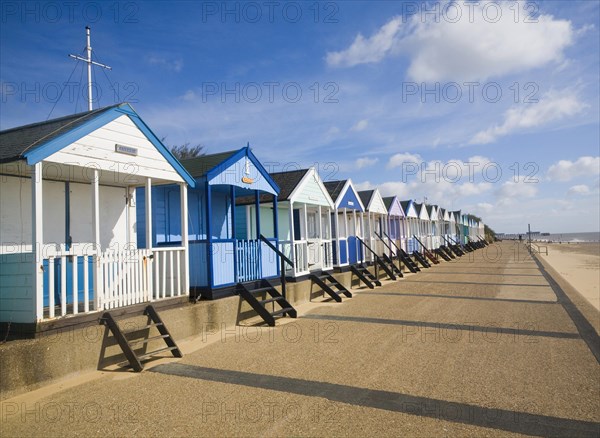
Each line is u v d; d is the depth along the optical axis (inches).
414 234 1173.1
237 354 286.4
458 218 1897.1
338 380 232.1
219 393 214.8
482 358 270.5
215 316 357.4
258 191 459.8
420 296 547.2
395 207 973.8
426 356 275.6
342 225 780.0
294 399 205.8
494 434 168.9
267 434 170.7
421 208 1208.8
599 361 263.9
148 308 296.5
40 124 303.3
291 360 270.5
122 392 217.8
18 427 179.2
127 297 293.0
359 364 260.1
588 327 359.9
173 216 428.5
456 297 535.5
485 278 767.7
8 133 303.1
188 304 350.0
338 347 300.4
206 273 378.0
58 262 324.2
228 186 433.4
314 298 536.4
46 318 239.0
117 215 370.3
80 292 336.2
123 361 270.2
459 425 176.7
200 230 461.1
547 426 175.8
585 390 215.2
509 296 543.8
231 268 401.1
